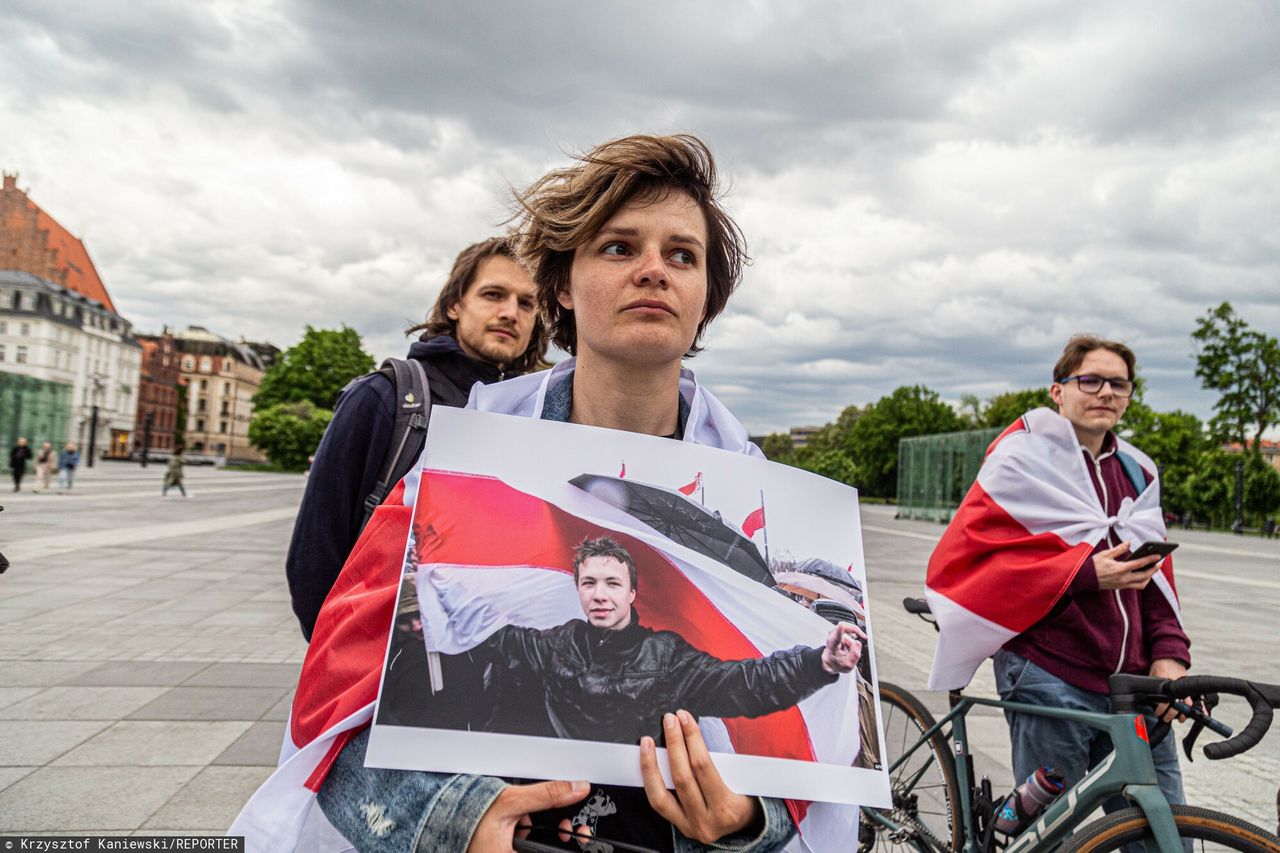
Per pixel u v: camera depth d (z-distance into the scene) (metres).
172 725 4.02
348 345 71.62
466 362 2.32
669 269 1.14
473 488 1.08
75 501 21.12
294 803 0.99
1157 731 2.10
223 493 29.94
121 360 96.00
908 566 13.85
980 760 3.87
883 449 80.06
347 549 2.05
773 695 1.05
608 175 1.14
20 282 79.94
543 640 1.01
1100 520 2.34
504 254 2.40
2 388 28.88
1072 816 2.00
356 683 1.00
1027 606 2.29
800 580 1.14
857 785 1.04
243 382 124.44
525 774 0.94
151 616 6.77
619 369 1.17
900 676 5.66
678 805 0.96
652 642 1.04
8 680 4.72
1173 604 2.40
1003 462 2.47
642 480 1.14
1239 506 41.06
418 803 0.92
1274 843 1.72
